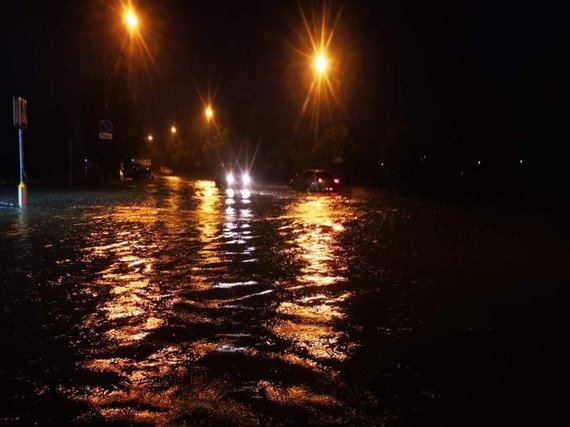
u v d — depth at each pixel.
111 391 4.59
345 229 15.52
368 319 6.74
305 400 4.45
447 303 7.53
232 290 8.08
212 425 4.00
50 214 18.59
